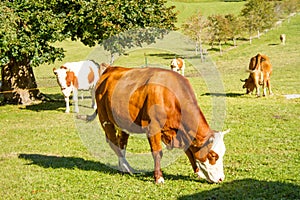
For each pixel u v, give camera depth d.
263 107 19.88
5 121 19.97
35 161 12.56
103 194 9.26
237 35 61.38
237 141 13.67
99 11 22.14
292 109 19.17
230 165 10.95
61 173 11.05
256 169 10.49
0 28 21.25
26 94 25.64
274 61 41.56
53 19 22.48
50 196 9.32
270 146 12.86
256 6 63.62
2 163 12.49
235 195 8.66
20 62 25.59
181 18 73.88
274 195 8.59
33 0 22.52
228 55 48.78
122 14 22.83
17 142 15.41
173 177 10.15
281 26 69.06
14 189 9.97
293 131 14.81
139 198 8.88
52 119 20.02
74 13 22.81
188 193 8.95
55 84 36.59
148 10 23.22
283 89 26.12
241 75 34.81
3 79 25.92
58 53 23.39
